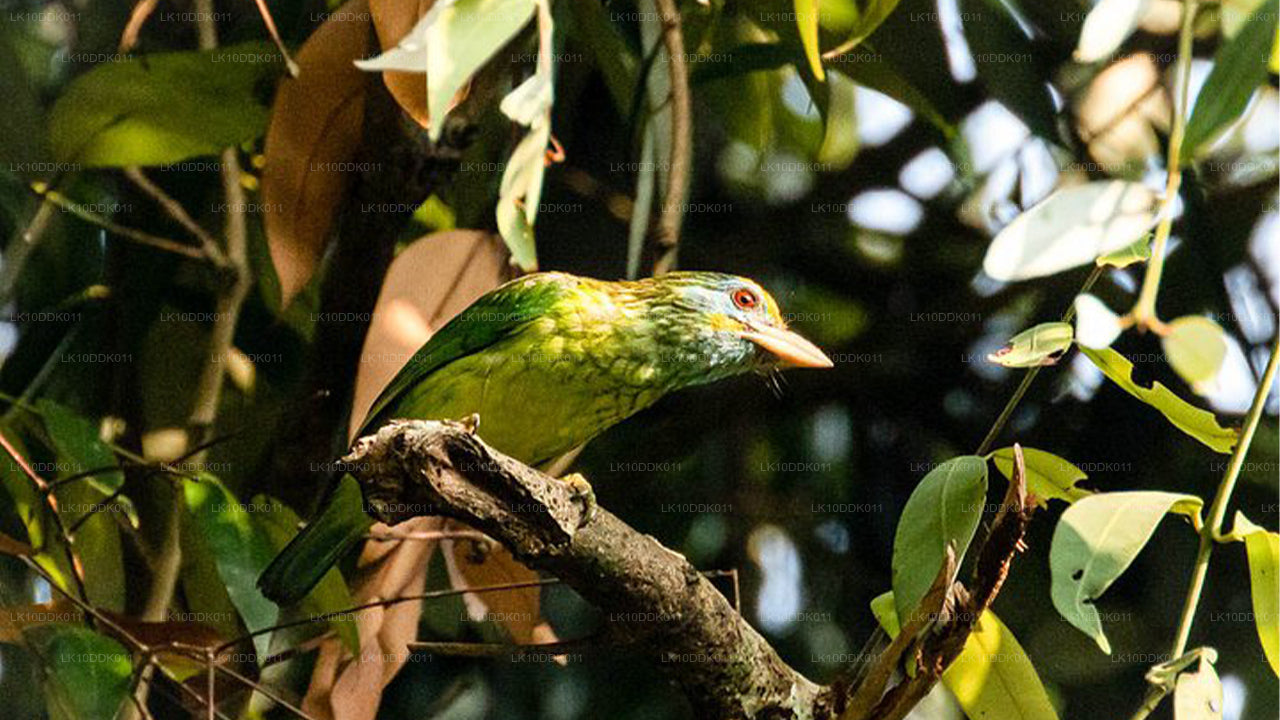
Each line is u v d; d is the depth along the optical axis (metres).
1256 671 11.08
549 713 11.38
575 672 11.46
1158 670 6.22
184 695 8.80
